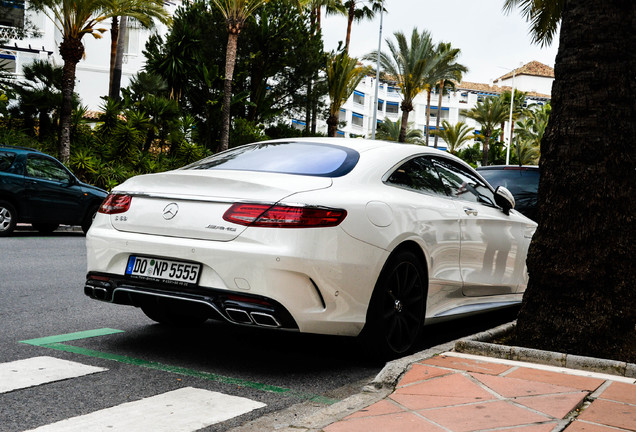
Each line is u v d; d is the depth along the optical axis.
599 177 4.10
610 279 4.09
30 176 12.42
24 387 3.46
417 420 2.86
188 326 5.16
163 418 3.08
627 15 4.15
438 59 39.56
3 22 28.22
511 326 4.80
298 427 2.88
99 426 2.95
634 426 2.77
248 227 3.68
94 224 4.26
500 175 8.95
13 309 5.57
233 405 3.32
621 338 4.07
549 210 4.25
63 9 19.95
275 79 32.69
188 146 24.34
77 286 6.96
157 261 3.91
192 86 29.64
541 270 4.24
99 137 22.84
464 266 4.99
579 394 3.20
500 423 2.80
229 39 25.11
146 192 4.09
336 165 4.28
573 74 4.21
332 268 3.76
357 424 2.82
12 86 22.14
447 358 3.90
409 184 4.61
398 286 4.25
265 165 4.31
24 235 12.91
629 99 4.15
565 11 4.33
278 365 4.16
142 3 21.33
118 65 28.91
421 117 86.88
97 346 4.42
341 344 4.78
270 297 3.60
